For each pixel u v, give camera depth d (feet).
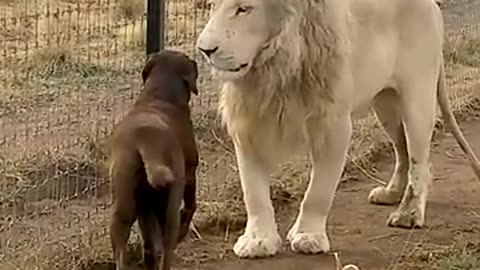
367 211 26.43
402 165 26.73
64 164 26.73
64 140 28.53
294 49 20.59
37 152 27.45
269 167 22.36
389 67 24.06
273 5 20.24
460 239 24.04
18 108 32.17
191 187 20.15
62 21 33.99
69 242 22.12
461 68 44.70
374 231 24.71
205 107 31.17
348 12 22.20
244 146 22.07
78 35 34.22
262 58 20.54
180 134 19.76
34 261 20.85
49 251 21.43
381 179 29.78
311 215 22.61
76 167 26.50
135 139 18.54
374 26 23.21
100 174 26.61
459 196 28.19
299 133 21.62
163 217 18.63
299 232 22.62
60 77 35.12
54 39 35.91
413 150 24.94
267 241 22.25
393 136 26.40
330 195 22.38
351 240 23.93
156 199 18.75
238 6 19.97
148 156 18.17
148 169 17.87
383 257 22.72
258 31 20.17
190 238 23.62
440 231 24.82
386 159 31.96
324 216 22.71
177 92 20.31
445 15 47.78
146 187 18.53
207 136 30.14
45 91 33.99
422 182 25.04
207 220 24.41
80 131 29.19
